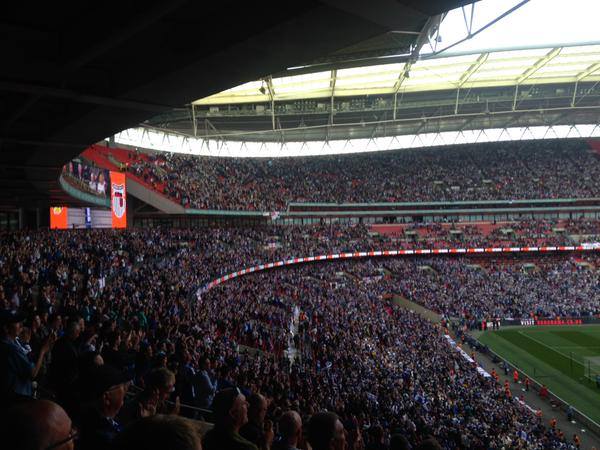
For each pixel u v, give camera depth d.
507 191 88.56
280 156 83.62
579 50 57.84
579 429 31.08
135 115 17.55
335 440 4.20
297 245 73.56
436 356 40.00
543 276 73.62
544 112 78.94
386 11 9.70
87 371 3.99
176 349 15.57
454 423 24.59
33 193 42.59
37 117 20.19
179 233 61.28
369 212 85.25
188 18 12.27
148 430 2.31
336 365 30.44
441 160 95.00
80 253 35.00
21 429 2.20
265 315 39.34
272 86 60.66
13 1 11.10
